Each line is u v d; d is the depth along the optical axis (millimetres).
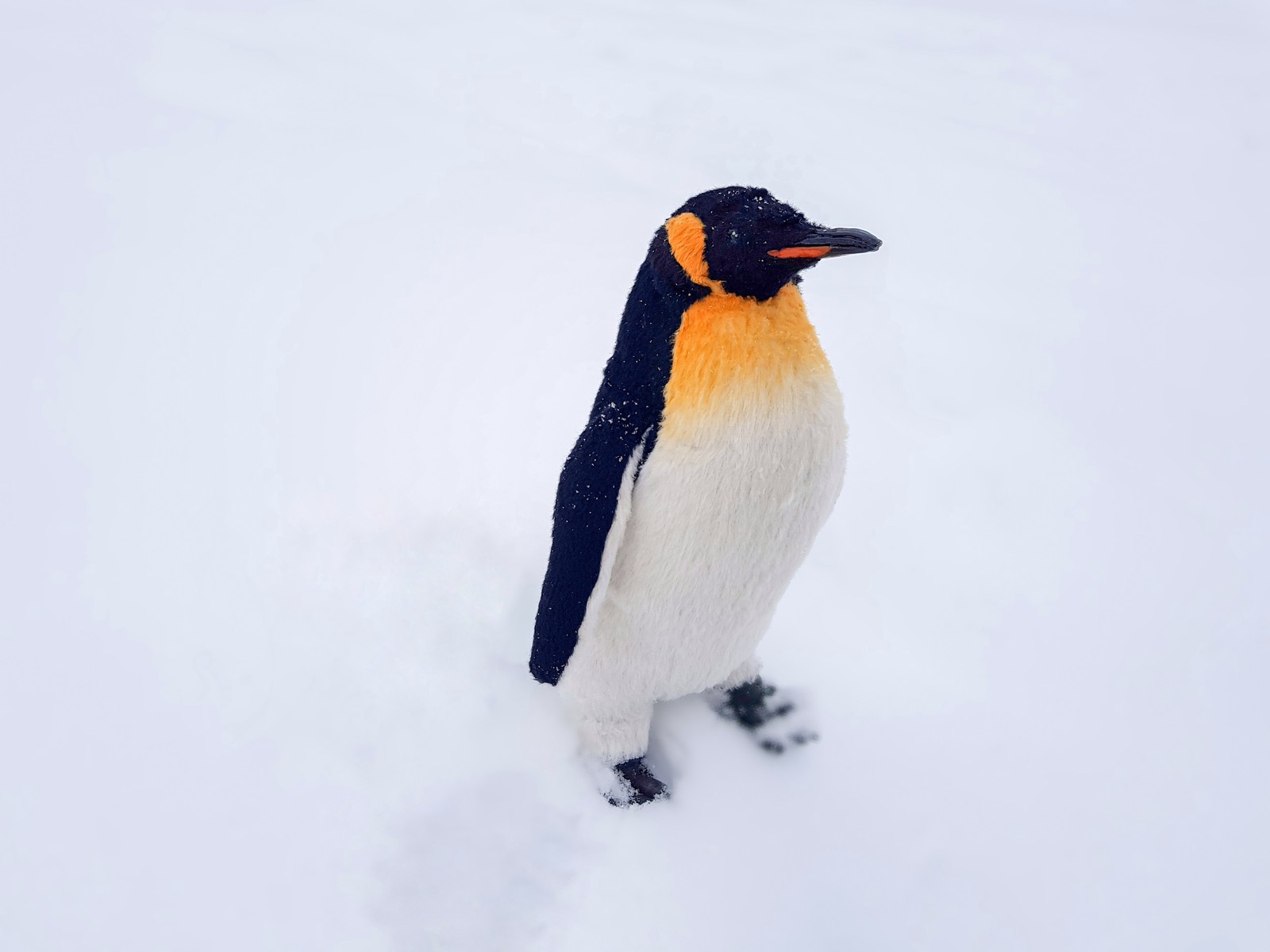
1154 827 3051
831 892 2848
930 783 3137
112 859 2709
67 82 7105
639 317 2389
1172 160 8125
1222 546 4121
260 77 7754
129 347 4703
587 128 7613
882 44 10336
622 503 2373
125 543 3646
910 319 5586
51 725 2998
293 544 3699
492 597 3508
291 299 5215
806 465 2373
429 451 4246
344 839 2805
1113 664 3568
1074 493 4355
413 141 7070
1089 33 11023
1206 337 5699
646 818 2963
